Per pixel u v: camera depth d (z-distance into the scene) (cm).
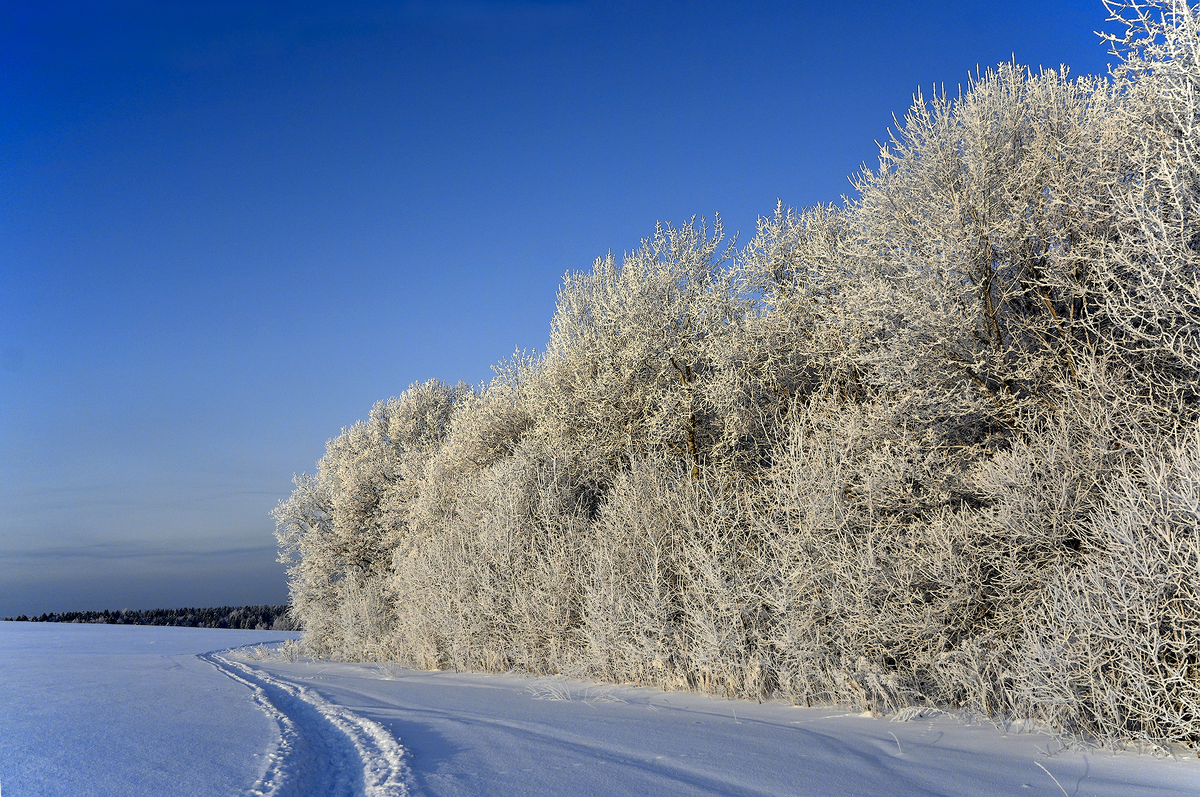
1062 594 551
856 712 645
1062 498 635
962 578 679
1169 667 466
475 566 1325
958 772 407
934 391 812
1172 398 657
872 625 699
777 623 776
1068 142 790
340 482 2598
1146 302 642
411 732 542
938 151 857
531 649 1138
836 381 1026
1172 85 627
